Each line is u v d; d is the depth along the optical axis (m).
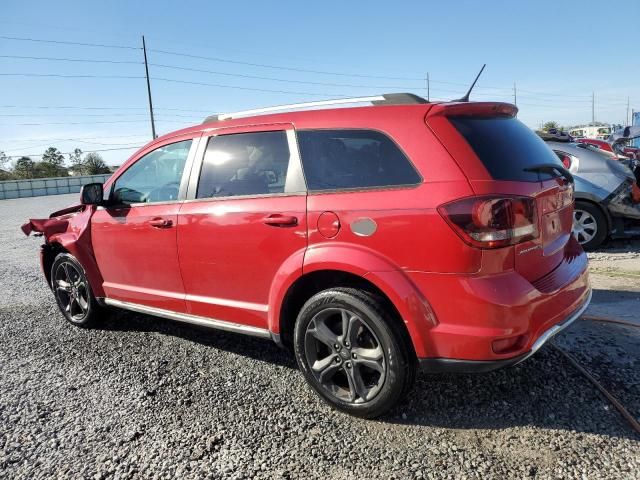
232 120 3.57
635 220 6.39
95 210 4.44
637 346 3.61
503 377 3.28
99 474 2.54
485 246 2.44
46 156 96.56
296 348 3.11
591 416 2.80
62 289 4.85
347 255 2.77
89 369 3.83
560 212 3.07
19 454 2.75
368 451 2.62
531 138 3.12
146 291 4.04
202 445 2.76
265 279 3.21
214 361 3.86
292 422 2.94
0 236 13.30
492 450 2.57
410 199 2.61
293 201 3.04
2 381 3.70
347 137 2.93
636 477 2.30
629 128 13.11
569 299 2.84
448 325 2.54
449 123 2.69
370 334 2.83
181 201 3.68
